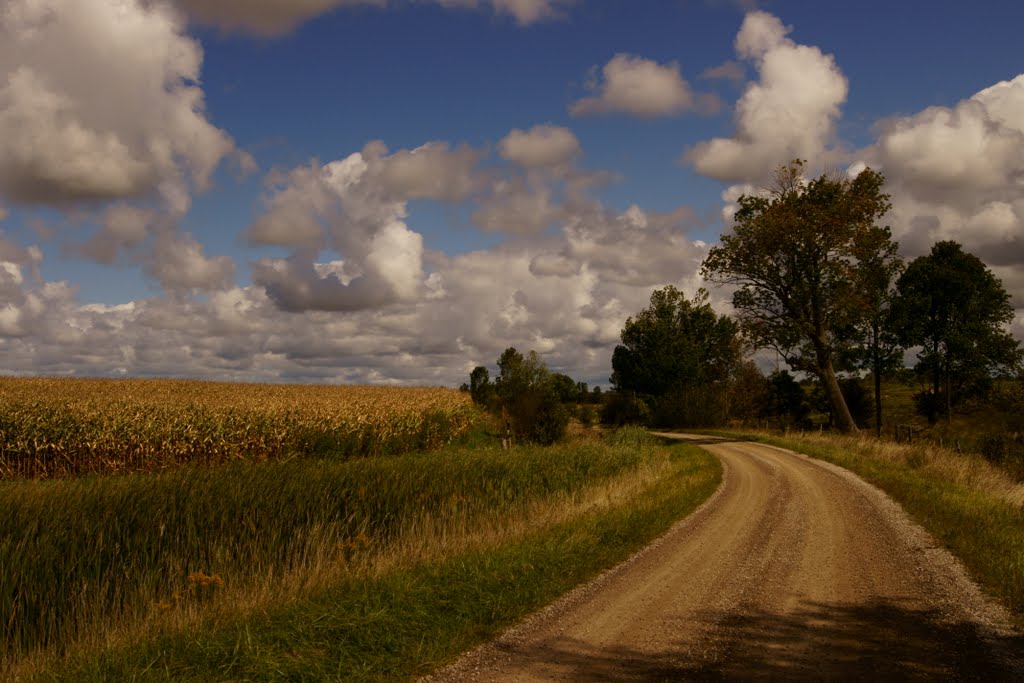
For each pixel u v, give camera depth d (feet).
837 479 62.18
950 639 21.59
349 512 37.96
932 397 174.40
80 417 73.56
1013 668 19.20
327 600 25.07
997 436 88.79
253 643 20.45
